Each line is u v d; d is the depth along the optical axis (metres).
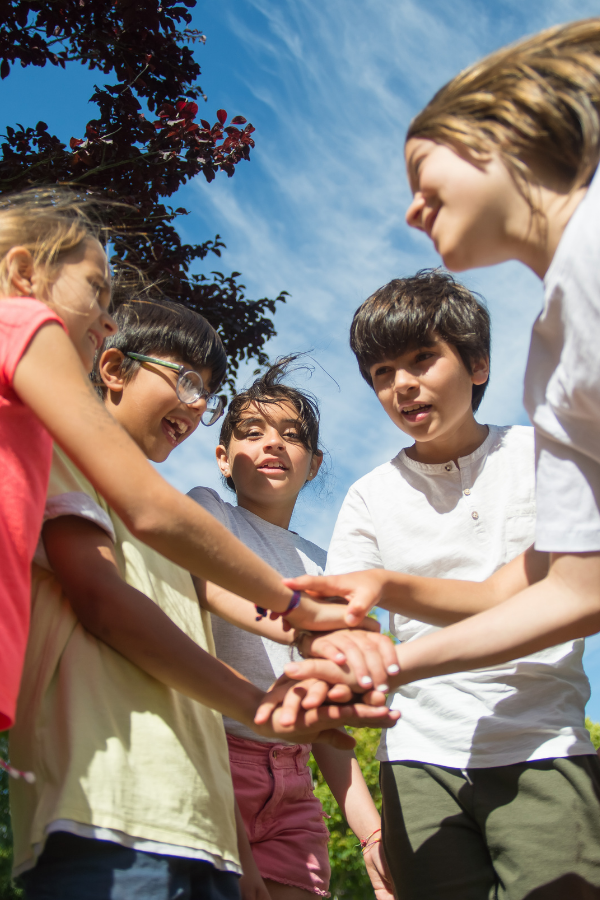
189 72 5.68
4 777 2.35
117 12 5.36
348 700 1.53
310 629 1.62
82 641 1.38
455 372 2.19
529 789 1.81
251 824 2.06
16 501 1.24
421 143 1.46
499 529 2.11
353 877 7.08
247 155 5.39
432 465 2.25
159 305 2.25
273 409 2.68
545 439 1.54
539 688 1.93
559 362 1.45
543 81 1.37
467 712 1.94
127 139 5.22
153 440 2.10
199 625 1.73
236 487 2.72
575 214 1.31
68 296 1.43
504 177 1.37
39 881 1.20
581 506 1.49
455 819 1.90
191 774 1.35
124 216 4.94
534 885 1.73
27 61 5.27
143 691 1.40
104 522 1.46
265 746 2.15
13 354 1.28
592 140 1.33
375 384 2.30
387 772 2.04
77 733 1.25
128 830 1.22
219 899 1.35
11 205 1.70
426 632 2.11
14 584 1.21
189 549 1.36
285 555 2.54
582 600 1.50
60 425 1.27
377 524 2.27
